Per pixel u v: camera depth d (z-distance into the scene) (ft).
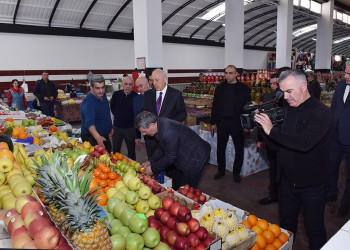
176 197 6.42
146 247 4.82
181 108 11.50
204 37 56.75
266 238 6.03
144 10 21.38
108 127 12.49
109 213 5.41
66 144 9.57
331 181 11.85
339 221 10.60
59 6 35.29
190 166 9.02
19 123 13.17
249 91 13.53
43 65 37.22
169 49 51.55
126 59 44.96
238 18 30.40
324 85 26.78
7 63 34.60
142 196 5.83
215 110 14.38
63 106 30.71
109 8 38.83
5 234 4.58
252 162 15.37
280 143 6.42
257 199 12.60
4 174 5.85
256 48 68.90
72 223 4.05
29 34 35.65
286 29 39.27
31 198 4.74
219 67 61.31
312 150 6.49
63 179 4.27
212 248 4.78
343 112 10.72
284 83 6.24
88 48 40.88
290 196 7.22
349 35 80.89
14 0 32.09
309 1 47.50
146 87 13.76
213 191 13.48
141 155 19.43
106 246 4.09
